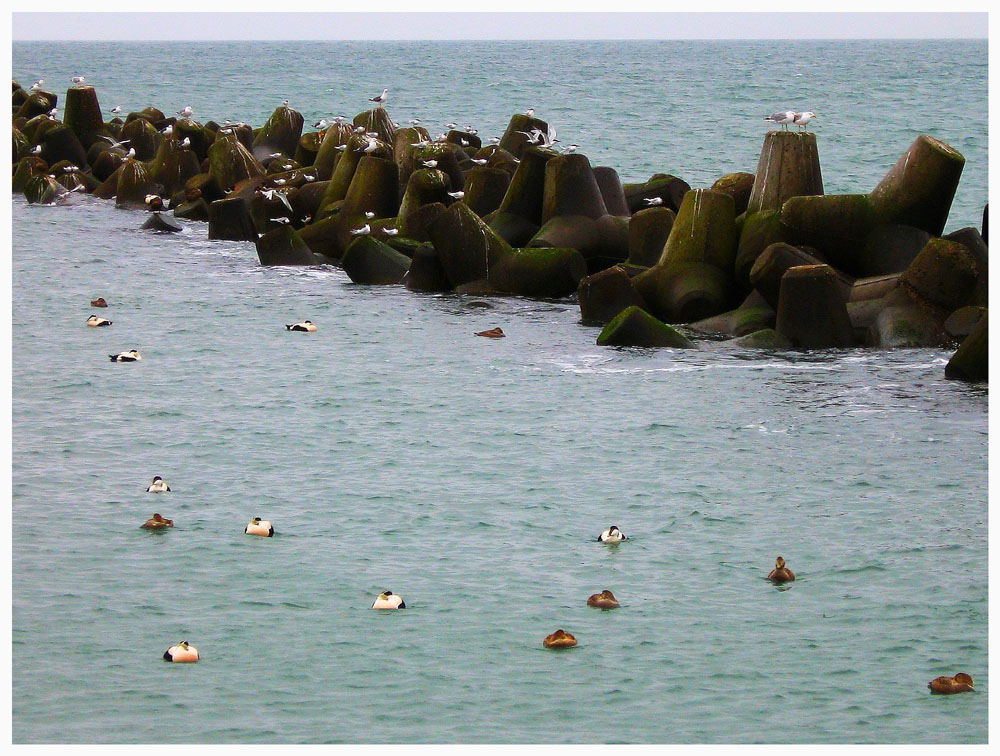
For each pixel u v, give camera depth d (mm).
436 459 36312
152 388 43188
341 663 25297
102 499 33250
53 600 27688
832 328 46781
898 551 30094
